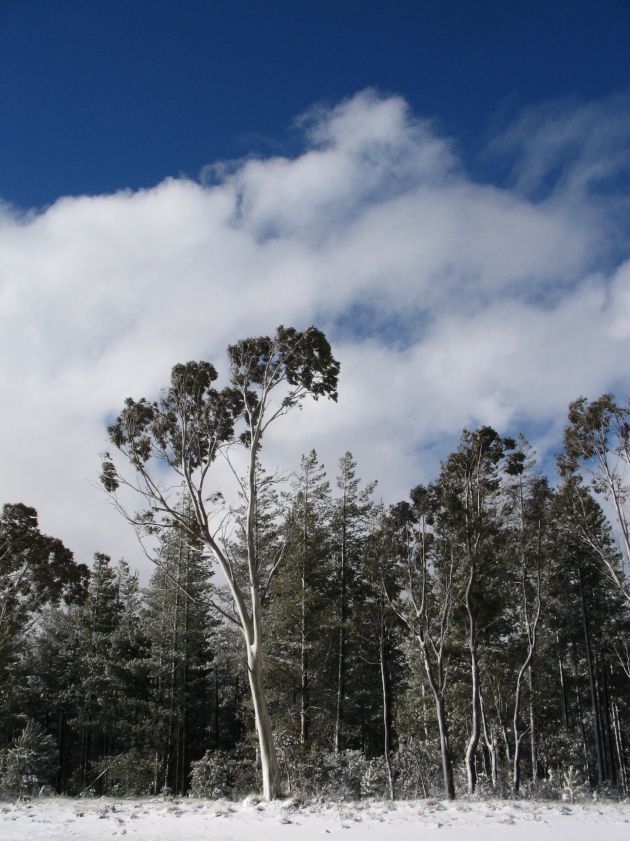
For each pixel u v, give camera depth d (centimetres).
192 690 4862
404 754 3042
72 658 4928
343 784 2231
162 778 4250
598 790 2702
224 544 2164
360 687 4288
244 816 1470
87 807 1680
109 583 4944
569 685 4581
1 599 3312
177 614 4400
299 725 3572
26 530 3409
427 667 2427
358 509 4159
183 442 2241
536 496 3017
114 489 2212
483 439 2558
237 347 2316
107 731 4528
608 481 2758
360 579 4031
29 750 2419
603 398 2811
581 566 3878
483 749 3547
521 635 3578
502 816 1445
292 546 3769
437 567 2578
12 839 1155
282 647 3728
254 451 2211
